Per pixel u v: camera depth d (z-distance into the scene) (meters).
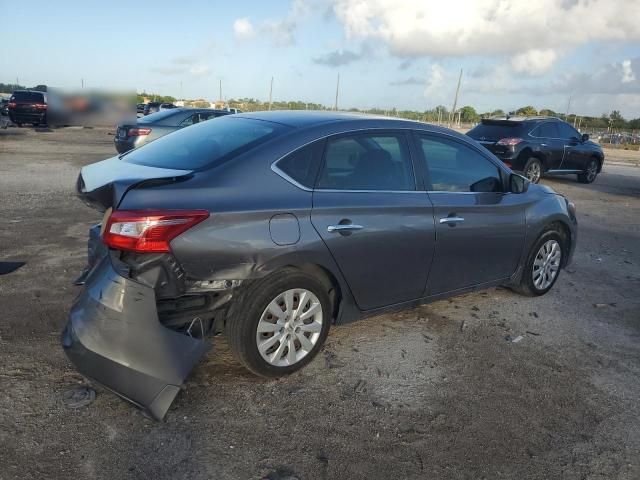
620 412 3.43
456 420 3.23
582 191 13.54
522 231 4.86
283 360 3.52
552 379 3.78
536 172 13.37
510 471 2.82
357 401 3.37
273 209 3.24
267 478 2.67
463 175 4.46
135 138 12.70
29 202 8.44
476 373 3.81
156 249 2.87
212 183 3.17
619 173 19.55
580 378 3.82
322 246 3.44
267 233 3.21
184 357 3.02
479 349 4.18
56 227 6.96
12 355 3.65
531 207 4.95
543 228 5.09
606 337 4.54
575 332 4.60
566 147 13.91
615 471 2.87
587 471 2.86
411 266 4.02
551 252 5.34
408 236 3.91
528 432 3.16
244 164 3.31
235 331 3.33
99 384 2.95
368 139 3.88
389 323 4.55
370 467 2.79
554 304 5.23
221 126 4.00
